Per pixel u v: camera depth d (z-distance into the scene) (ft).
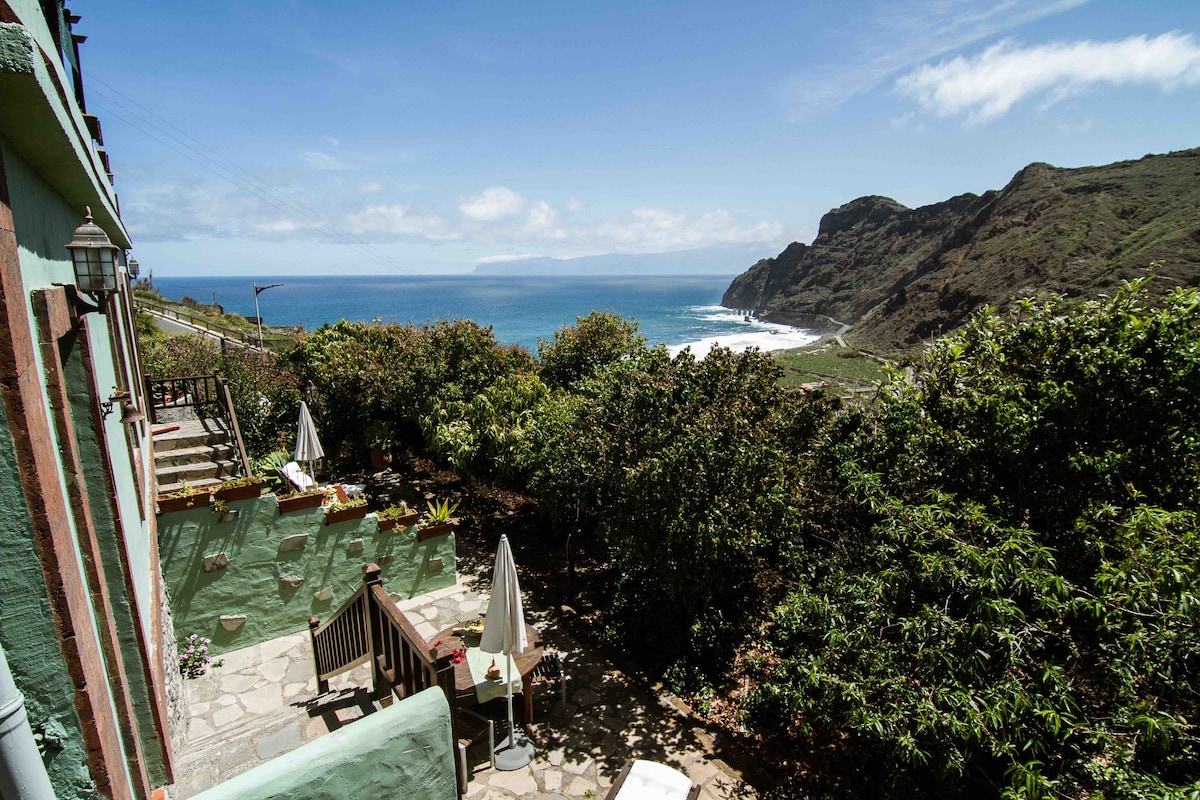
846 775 20.72
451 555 31.27
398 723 9.50
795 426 28.66
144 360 50.67
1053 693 14.12
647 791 15.31
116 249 12.94
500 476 37.22
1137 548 14.70
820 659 18.45
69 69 20.89
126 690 10.75
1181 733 12.47
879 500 20.83
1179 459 17.70
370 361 51.01
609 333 55.26
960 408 22.18
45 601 7.52
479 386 47.50
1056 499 18.99
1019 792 12.94
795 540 26.37
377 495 46.14
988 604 14.67
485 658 21.98
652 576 28.17
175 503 22.97
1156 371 18.15
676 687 25.25
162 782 14.94
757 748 22.38
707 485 23.48
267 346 110.63
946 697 14.62
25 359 7.48
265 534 25.08
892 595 17.85
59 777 7.98
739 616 29.07
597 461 27.89
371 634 18.97
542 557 37.58
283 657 24.57
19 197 9.31
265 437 46.57
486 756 20.56
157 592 19.26
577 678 25.68
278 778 8.31
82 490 9.75
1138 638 12.85
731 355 29.53
